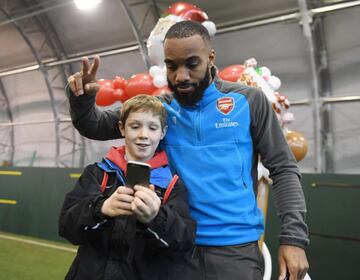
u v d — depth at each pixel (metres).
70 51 7.64
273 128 1.40
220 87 1.46
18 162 9.52
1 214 6.64
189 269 1.32
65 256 4.89
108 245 1.21
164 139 1.44
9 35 7.96
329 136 5.36
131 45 6.75
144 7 6.03
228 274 1.31
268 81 2.55
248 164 1.40
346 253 3.46
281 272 1.23
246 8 5.39
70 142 8.38
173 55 1.32
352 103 5.15
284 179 1.34
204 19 2.63
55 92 8.31
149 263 1.21
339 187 3.58
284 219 1.29
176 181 1.29
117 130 1.55
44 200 6.05
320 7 4.88
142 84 2.56
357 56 5.02
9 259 4.67
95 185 1.28
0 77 9.22
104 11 6.50
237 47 5.85
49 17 7.21
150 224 1.12
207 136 1.39
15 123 9.58
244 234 1.34
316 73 5.25
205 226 1.34
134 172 1.10
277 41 5.48
